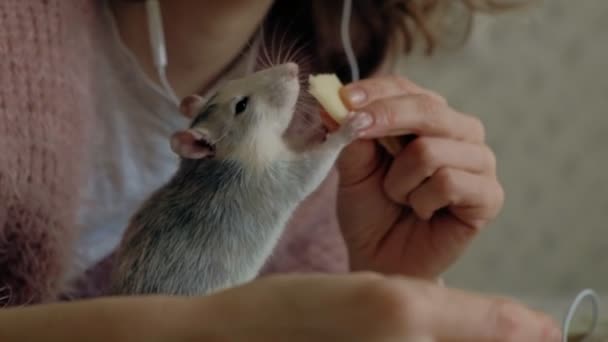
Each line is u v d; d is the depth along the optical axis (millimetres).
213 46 530
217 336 307
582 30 834
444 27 679
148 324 312
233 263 413
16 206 445
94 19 520
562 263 882
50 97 456
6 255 448
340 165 493
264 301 306
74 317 319
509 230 874
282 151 431
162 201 418
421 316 292
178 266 406
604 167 866
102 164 540
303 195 428
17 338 321
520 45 828
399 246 516
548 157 861
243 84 441
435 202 484
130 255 408
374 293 296
